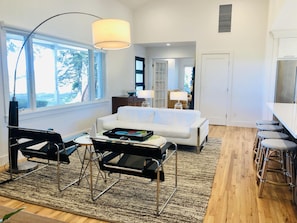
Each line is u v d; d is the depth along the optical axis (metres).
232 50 6.80
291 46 5.96
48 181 3.16
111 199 2.72
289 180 2.94
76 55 5.62
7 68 3.80
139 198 2.74
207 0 6.86
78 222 2.31
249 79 6.77
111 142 2.51
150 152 2.39
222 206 2.59
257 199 2.75
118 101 6.85
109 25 3.29
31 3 4.19
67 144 3.19
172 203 2.63
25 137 3.03
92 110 6.13
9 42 3.95
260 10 6.44
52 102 5.02
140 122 5.15
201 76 7.19
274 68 6.16
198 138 4.32
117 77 7.21
